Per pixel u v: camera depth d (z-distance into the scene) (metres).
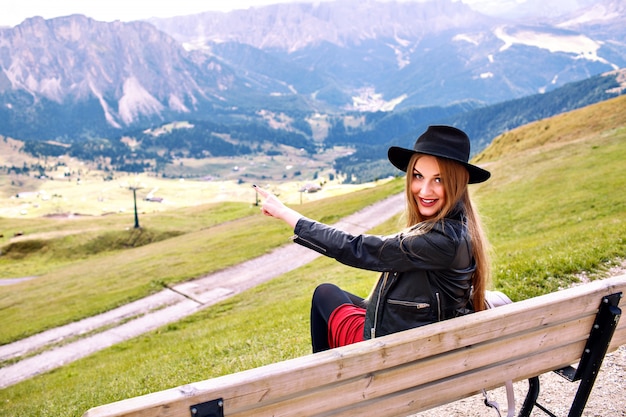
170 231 161.12
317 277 46.19
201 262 72.75
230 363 13.51
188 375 13.96
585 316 4.26
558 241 19.14
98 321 53.22
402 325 4.03
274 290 47.25
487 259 4.24
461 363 3.74
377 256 3.76
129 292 61.34
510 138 121.06
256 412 2.98
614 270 11.89
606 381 6.52
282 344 13.75
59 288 76.00
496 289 11.32
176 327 43.12
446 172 3.96
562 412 5.89
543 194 49.62
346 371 3.19
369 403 3.44
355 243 3.78
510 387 4.11
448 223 3.87
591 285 4.26
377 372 3.38
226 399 2.83
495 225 42.56
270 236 84.06
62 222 179.88
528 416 4.84
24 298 73.31
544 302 3.93
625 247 13.41
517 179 62.66
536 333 4.04
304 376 3.04
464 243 3.86
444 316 4.02
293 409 3.11
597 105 106.44
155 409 2.61
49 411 16.09
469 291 4.18
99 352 40.25
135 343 40.62
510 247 26.36
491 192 60.16
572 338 4.31
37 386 30.53
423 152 3.95
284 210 3.96
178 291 59.31
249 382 2.87
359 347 3.25
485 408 6.17
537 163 68.56
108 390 16.22
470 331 3.64
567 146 73.56
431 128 4.00
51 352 46.38
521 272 12.14
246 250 75.94
